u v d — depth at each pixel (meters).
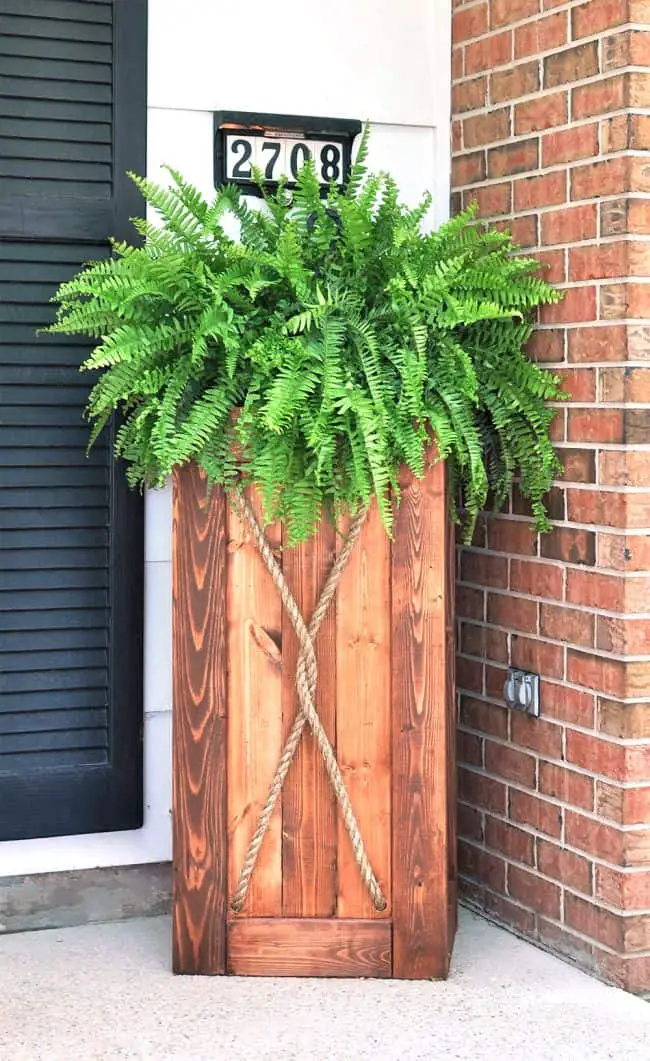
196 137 3.01
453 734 2.91
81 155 2.91
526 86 2.90
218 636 2.64
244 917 2.70
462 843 3.20
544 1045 2.41
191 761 2.66
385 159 3.15
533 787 2.93
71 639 2.95
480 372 2.76
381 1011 2.54
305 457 2.54
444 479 2.68
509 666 3.01
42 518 2.92
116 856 3.01
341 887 2.69
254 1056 2.35
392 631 2.65
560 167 2.79
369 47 3.12
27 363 2.89
